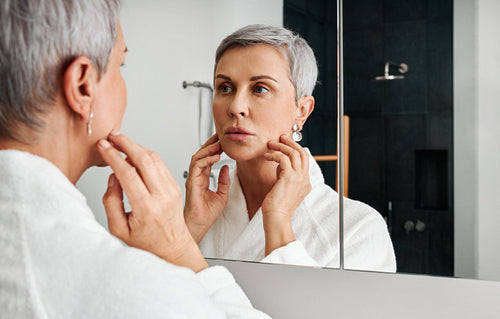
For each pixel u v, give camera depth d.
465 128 0.77
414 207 0.81
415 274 0.81
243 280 0.95
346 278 0.87
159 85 0.95
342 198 0.85
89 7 0.50
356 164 0.84
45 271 0.42
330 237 0.86
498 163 0.75
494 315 0.78
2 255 0.44
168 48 0.95
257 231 0.90
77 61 0.49
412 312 0.83
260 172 0.89
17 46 0.46
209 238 0.94
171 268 0.45
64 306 0.41
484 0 0.75
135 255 0.43
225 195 0.92
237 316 0.57
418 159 0.80
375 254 0.83
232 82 0.90
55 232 0.43
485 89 0.76
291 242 0.88
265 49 0.88
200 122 0.93
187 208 0.95
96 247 0.43
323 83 0.85
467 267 0.78
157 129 0.97
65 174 0.52
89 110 0.52
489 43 0.75
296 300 0.91
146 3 0.95
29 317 0.41
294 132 0.87
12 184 0.45
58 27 0.47
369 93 0.83
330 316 0.89
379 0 0.82
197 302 0.43
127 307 0.40
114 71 0.57
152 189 0.61
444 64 0.78
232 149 0.91
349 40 0.84
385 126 0.82
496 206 0.75
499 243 0.75
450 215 0.79
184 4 0.93
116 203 0.63
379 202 0.83
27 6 0.46
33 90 0.47
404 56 0.81
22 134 0.48
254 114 0.89
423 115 0.80
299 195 0.87
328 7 0.85
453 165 0.78
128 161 0.62
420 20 0.80
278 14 0.87
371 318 0.86
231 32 0.90
